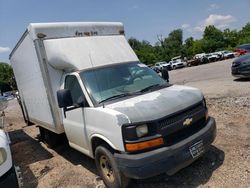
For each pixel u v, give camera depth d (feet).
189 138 13.73
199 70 89.25
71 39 18.60
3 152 13.75
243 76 40.50
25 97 27.99
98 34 20.04
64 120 18.63
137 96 15.19
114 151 13.82
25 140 30.42
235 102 28.86
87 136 15.84
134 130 12.69
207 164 15.84
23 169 20.71
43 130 25.68
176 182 14.57
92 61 17.71
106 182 15.11
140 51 260.21
